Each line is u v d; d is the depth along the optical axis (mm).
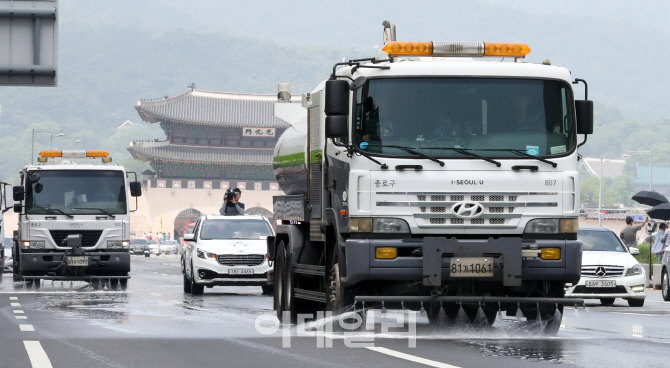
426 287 23109
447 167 22562
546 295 23781
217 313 32156
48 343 22422
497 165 22641
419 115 22797
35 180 47781
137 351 20812
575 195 22984
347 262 22562
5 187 61031
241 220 47688
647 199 58969
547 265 22609
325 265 24719
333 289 23750
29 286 51031
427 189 22500
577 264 22719
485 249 22297
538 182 22797
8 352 20672
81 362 19047
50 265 47594
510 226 22656
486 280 22641
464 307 25312
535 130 22984
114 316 30641
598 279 38438
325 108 22641
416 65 22984
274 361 19016
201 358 19578
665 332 25469
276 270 29609
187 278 46062
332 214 24062
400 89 22859
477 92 22984
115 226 48219
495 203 22625
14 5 40438
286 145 29359
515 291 23656
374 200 22500
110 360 19328
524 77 23125
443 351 20359
